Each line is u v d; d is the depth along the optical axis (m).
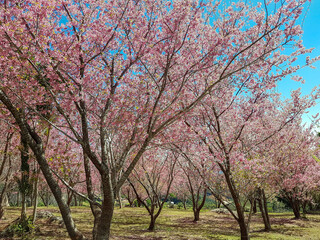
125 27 6.76
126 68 6.80
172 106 7.65
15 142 11.71
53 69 5.66
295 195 19.41
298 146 12.45
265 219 14.48
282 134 11.10
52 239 9.98
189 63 7.12
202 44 8.32
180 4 5.95
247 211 26.95
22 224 10.75
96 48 6.59
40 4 5.20
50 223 13.15
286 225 16.42
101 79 6.40
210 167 10.71
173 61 7.13
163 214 22.52
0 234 10.23
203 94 6.60
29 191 11.46
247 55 8.42
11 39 5.29
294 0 6.32
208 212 25.72
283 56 7.87
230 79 8.78
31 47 5.55
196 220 18.55
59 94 6.80
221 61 8.11
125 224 15.82
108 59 7.40
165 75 6.45
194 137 7.60
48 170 6.24
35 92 6.54
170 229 14.09
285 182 12.83
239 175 9.31
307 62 7.46
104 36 6.43
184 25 6.66
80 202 35.38
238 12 7.95
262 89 8.37
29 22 5.61
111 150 7.37
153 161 13.48
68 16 6.55
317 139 13.42
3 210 13.55
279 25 6.38
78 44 5.68
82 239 6.34
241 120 9.30
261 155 11.12
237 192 9.60
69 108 6.73
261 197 13.07
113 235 11.46
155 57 7.06
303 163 13.09
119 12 6.71
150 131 6.64
